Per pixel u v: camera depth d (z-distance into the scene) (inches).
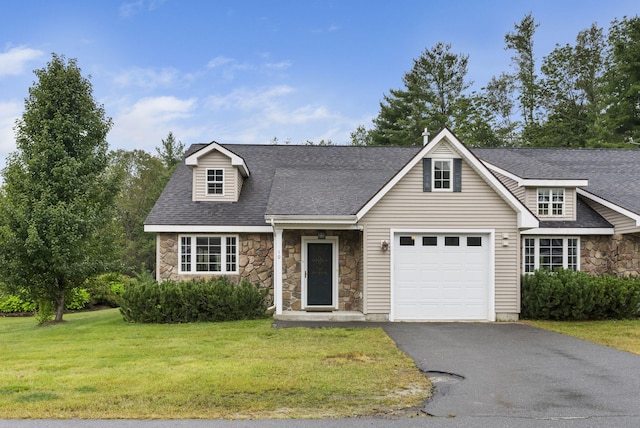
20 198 661.3
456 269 642.2
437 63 1958.7
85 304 1014.4
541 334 533.6
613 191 788.0
